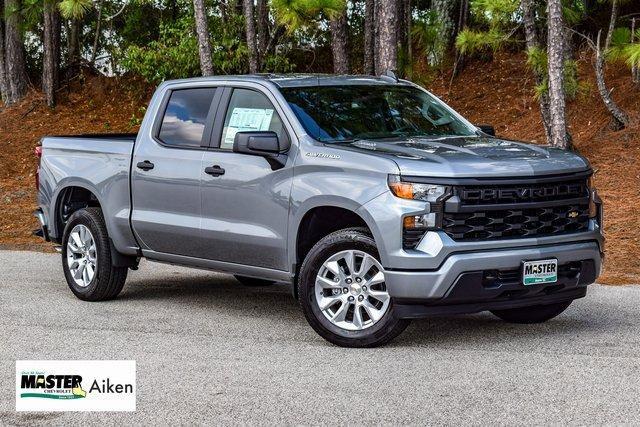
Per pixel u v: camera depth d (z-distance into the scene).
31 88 26.23
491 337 8.12
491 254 7.42
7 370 7.19
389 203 7.43
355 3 24.55
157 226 9.23
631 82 19.31
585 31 21.91
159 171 9.20
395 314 7.55
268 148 8.04
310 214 8.04
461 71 22.84
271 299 10.16
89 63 26.53
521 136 19.31
